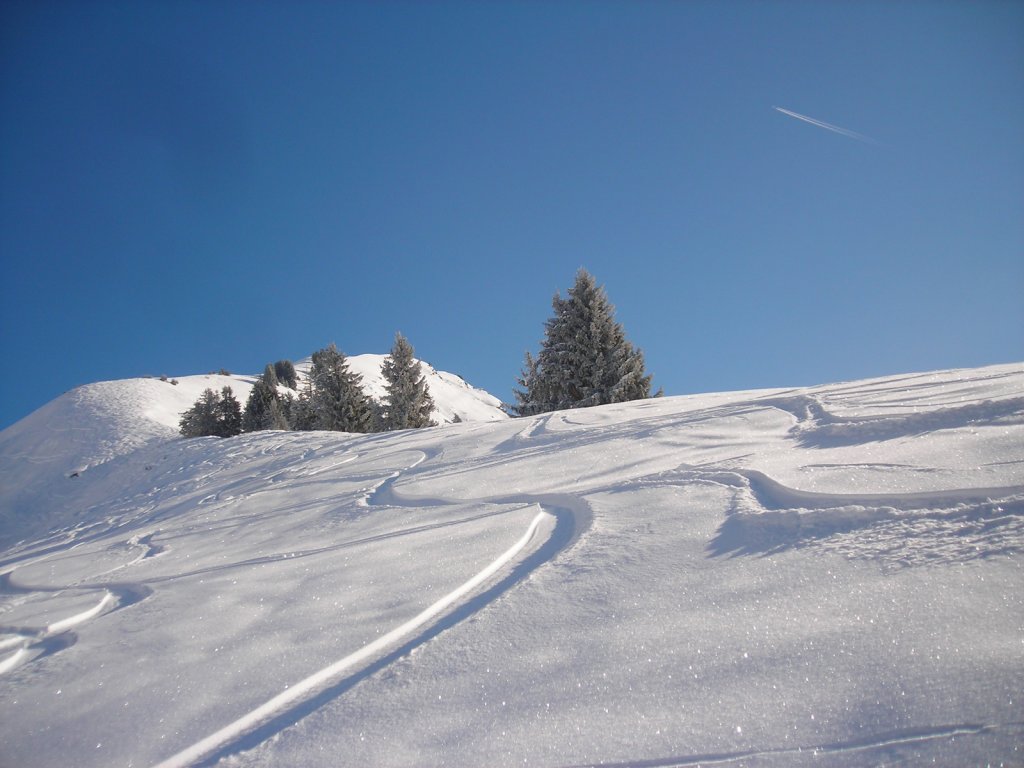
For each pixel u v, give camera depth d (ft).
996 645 5.86
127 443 117.91
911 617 6.54
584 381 78.79
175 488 44.19
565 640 7.49
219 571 14.08
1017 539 7.60
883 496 9.75
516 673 6.96
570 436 24.58
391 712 6.62
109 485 81.56
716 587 8.12
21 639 11.30
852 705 5.49
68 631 11.29
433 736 6.10
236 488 33.99
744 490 11.90
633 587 8.63
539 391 81.46
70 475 98.17
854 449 13.28
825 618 6.86
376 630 8.79
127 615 11.43
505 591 9.41
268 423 144.15
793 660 6.24
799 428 16.94
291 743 6.40
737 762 5.10
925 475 10.39
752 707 5.70
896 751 4.93
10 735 7.37
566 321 80.69
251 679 7.86
